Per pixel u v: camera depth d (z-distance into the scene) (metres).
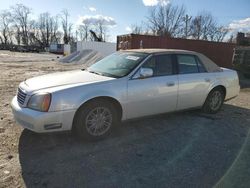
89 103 4.01
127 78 4.39
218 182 3.12
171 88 4.91
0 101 6.38
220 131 4.93
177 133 4.70
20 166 3.30
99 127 4.19
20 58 29.03
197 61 5.58
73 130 4.07
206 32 49.34
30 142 4.01
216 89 5.93
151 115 4.80
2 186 2.87
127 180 3.10
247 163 3.63
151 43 13.81
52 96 3.71
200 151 3.98
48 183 2.96
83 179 3.08
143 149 3.97
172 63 5.07
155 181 3.10
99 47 30.58
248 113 6.39
